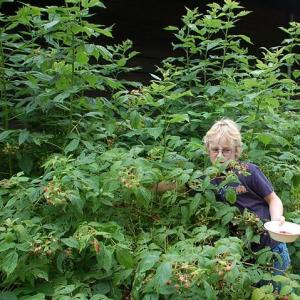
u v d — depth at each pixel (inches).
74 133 107.3
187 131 125.8
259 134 105.3
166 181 90.3
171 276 64.4
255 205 91.7
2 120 116.9
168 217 91.2
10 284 73.7
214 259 65.4
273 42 248.4
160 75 205.9
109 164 87.8
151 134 96.0
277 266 85.7
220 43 134.5
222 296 71.6
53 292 73.1
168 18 206.4
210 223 89.9
